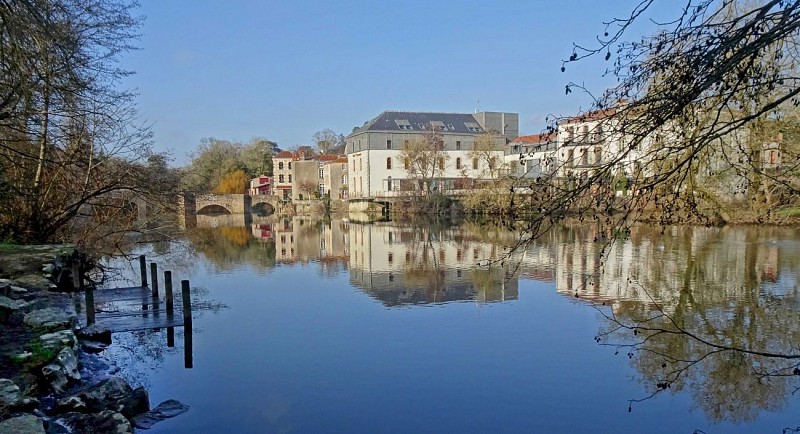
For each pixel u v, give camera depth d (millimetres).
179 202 24906
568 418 7656
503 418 7656
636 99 4250
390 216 58188
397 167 62875
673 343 10602
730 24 3750
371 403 8188
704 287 15344
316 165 83188
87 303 11367
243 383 8969
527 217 4996
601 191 4496
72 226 20750
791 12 3430
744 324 11641
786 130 13266
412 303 15508
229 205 73000
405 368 9711
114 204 20703
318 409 7969
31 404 5996
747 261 18922
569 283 17625
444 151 60031
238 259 26562
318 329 12555
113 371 9352
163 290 17266
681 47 4043
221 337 11797
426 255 26938
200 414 7715
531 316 13383
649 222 6980
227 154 91562
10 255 15078
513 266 21562
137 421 7375
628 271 18531
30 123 13438
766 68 4051
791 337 10688
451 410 7922
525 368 9594
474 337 11602
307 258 27109
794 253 20094
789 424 7363
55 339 7953
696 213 6016
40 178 17547
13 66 10641
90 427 6051
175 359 10234
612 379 8992
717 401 8070
